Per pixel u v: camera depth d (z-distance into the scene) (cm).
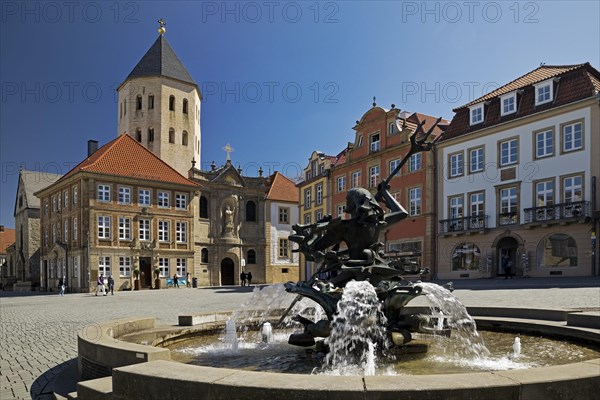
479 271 3575
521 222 3353
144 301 2655
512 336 873
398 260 795
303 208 5716
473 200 3703
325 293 736
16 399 662
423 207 3997
